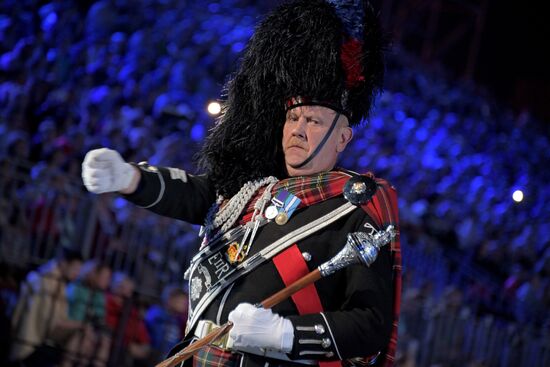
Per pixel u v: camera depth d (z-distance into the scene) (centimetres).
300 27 452
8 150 1347
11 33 1897
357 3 466
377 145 2556
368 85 459
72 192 1216
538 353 1625
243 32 2544
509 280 2061
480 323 1552
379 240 387
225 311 402
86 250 1217
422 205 2180
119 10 2297
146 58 2067
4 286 1119
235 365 394
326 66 442
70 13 2041
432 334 1486
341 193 414
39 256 1171
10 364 1027
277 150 448
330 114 438
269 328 373
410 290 1554
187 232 1338
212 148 452
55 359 1048
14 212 1159
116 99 1825
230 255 413
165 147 1661
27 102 1603
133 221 1275
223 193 439
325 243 405
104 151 385
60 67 1828
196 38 2433
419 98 3192
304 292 397
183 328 1152
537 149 3347
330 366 394
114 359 1084
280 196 418
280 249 403
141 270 1273
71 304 1072
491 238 2342
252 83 454
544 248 2406
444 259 1897
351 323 383
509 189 2766
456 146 2870
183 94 2042
